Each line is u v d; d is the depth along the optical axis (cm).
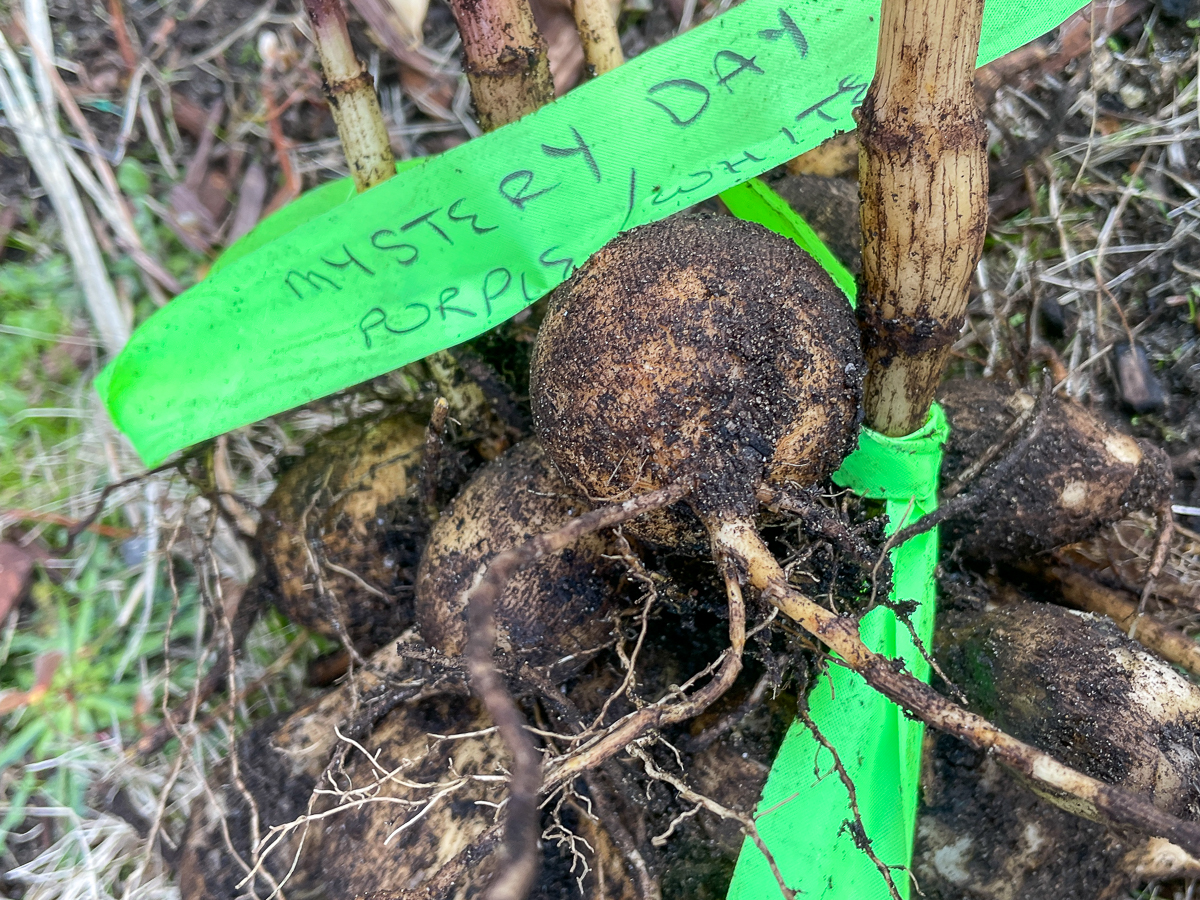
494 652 18
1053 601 22
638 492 16
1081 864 18
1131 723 16
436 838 18
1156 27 26
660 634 20
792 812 17
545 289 18
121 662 24
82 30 25
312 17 18
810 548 17
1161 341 25
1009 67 25
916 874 19
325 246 18
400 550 21
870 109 14
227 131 26
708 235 16
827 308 16
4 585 23
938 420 18
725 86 17
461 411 21
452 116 28
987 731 13
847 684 18
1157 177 26
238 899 18
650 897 17
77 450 25
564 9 26
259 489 25
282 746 20
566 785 17
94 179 25
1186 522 23
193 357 18
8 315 25
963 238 15
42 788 23
